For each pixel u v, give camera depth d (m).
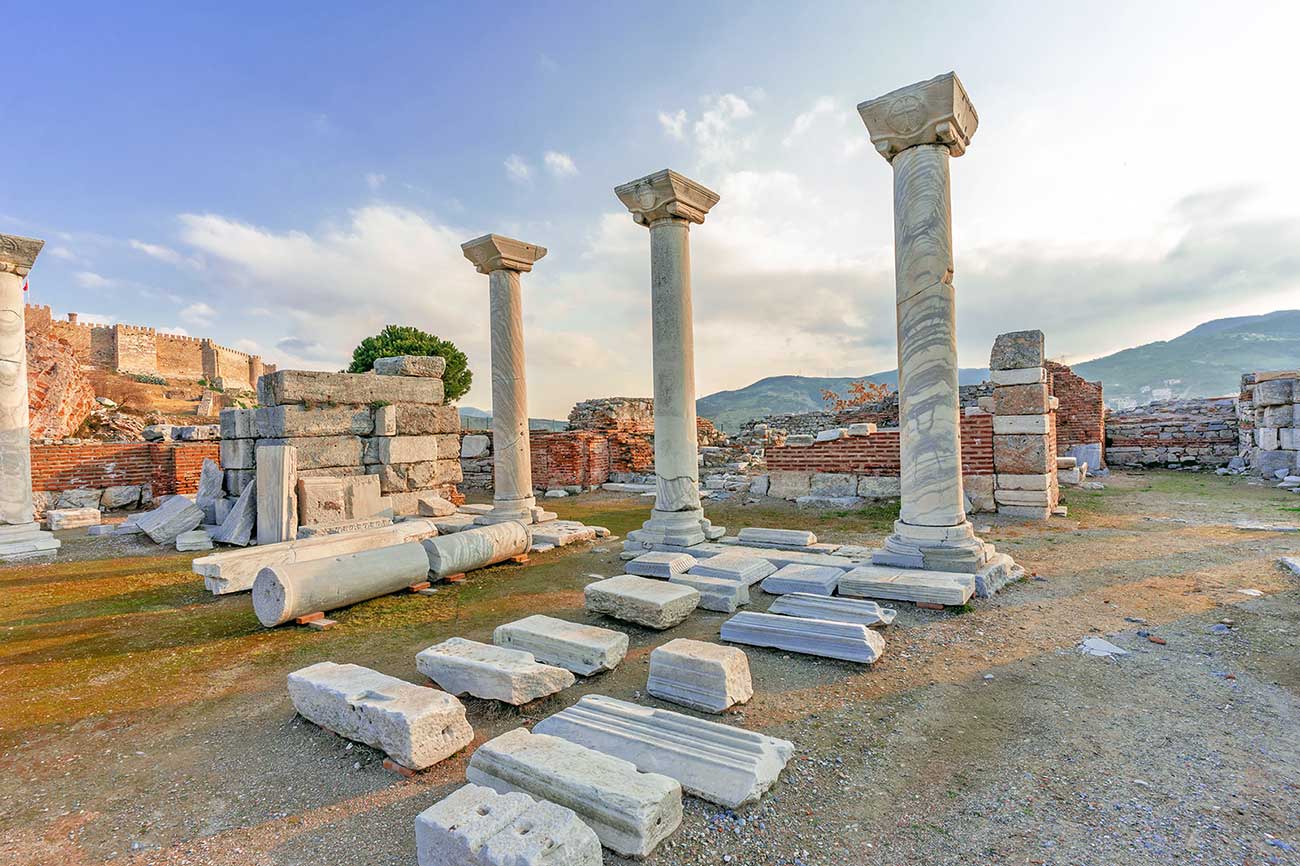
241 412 10.12
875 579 5.52
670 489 8.00
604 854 2.44
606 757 2.78
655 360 8.08
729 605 5.52
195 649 5.00
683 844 2.47
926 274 5.92
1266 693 3.53
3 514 8.70
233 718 3.75
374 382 10.73
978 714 3.47
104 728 3.67
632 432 18.28
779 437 18.77
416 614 5.78
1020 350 9.53
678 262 7.98
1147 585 5.65
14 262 8.87
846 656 4.25
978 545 5.92
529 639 4.51
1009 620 4.93
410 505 11.05
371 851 2.49
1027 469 9.52
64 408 17.80
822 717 3.51
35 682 4.38
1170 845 2.36
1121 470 16.52
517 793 2.44
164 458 14.26
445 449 11.78
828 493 11.59
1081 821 2.52
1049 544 7.55
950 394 5.97
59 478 13.20
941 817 2.59
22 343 8.98
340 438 10.27
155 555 8.78
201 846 2.57
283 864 2.43
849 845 2.45
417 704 3.22
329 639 5.15
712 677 3.62
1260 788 2.68
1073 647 4.34
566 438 16.12
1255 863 2.24
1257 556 6.42
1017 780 2.83
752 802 2.70
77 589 6.95
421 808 2.78
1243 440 15.30
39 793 3.00
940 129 5.72
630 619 5.17
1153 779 2.78
